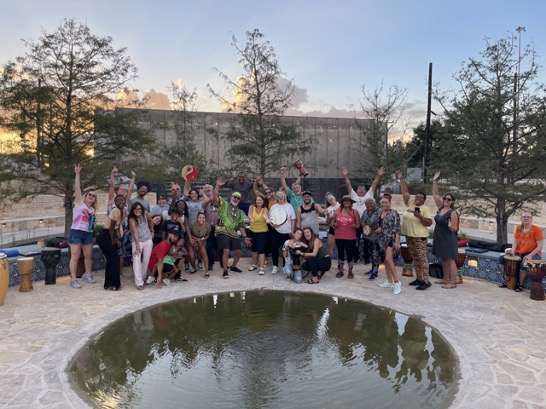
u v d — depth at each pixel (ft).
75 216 27.63
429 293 26.76
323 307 24.07
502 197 41.04
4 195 46.68
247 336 19.62
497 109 41.55
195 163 70.13
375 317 22.34
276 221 30.73
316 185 111.14
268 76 54.24
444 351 17.89
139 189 32.04
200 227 30.73
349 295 26.35
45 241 32.04
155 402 13.69
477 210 43.60
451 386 14.82
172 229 28.94
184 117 82.12
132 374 15.69
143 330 20.29
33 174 48.11
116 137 50.11
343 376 15.61
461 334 19.75
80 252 29.07
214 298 25.80
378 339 19.29
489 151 43.24
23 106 45.09
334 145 112.98
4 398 13.70
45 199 71.72
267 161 64.34
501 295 26.22
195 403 13.65
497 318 21.98
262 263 31.76
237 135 55.77
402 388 14.71
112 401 13.73
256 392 14.38
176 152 72.08
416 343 18.80
